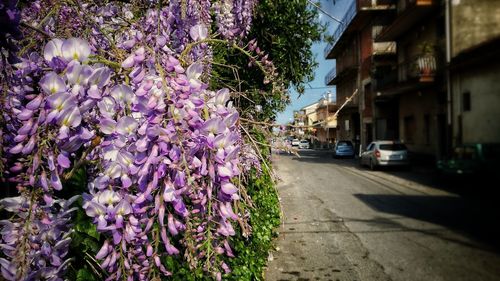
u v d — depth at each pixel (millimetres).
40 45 1381
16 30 1069
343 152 23203
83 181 1271
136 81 1093
